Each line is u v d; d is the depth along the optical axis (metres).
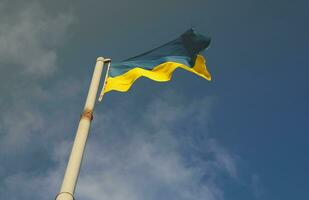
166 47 13.98
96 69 11.78
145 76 13.20
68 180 8.64
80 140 9.50
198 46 13.92
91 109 10.38
